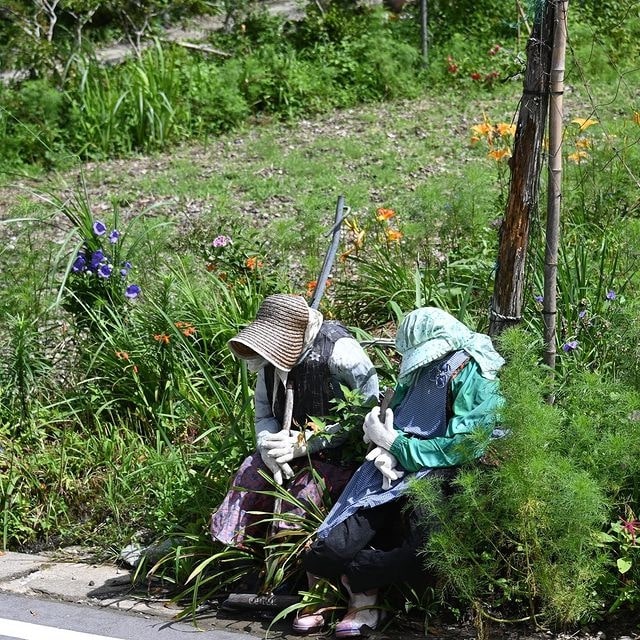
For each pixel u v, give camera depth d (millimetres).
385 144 15555
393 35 20781
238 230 9578
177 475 6660
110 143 16609
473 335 5422
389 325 8312
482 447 5000
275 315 5664
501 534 5133
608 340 6652
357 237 8703
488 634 5145
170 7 21250
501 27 20625
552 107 5703
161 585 5969
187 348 7035
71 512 6855
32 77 18156
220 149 16422
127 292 7836
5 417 7512
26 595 5957
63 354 8133
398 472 5270
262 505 5766
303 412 5777
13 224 11492
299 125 17531
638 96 14852
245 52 20453
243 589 5738
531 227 6262
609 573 5262
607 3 17078
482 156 14203
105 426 7527
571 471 4973
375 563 5219
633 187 9039
